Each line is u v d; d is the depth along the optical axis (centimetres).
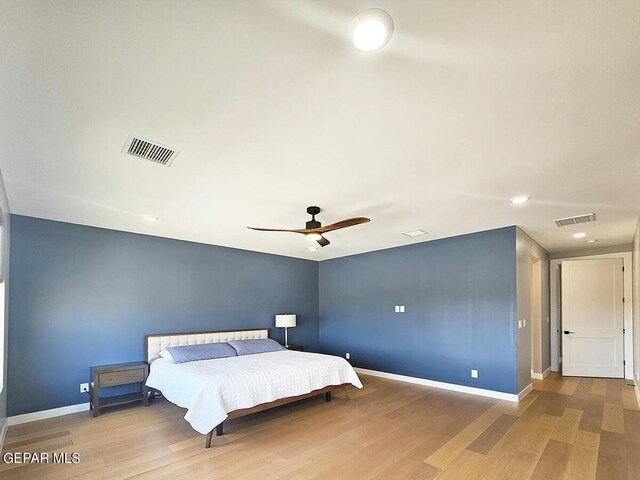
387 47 142
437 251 554
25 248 400
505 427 362
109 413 411
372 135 218
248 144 229
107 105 182
